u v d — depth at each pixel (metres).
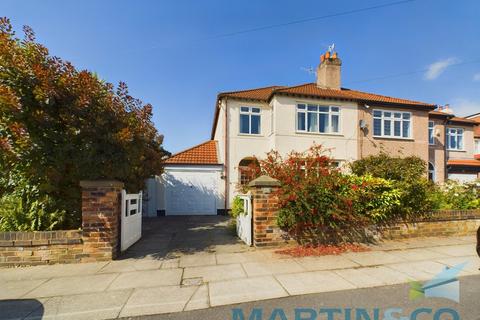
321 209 6.28
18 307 3.50
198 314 3.29
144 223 10.71
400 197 6.83
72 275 4.64
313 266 5.02
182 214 13.52
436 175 16.48
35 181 5.72
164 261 5.39
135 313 3.34
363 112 14.74
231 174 13.72
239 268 4.94
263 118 14.30
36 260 5.20
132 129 5.74
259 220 6.24
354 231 6.64
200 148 15.16
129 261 5.41
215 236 7.84
